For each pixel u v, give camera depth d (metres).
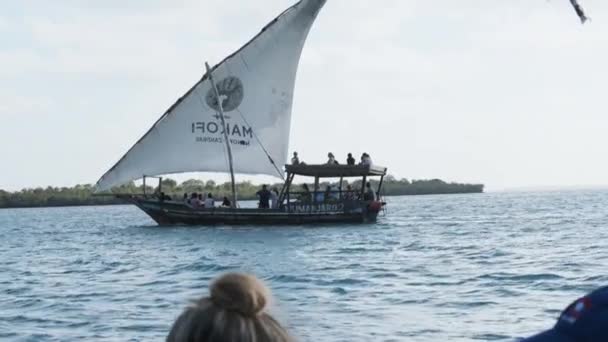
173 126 66.94
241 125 67.50
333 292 28.91
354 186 70.50
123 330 22.02
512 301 25.78
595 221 72.25
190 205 65.62
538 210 104.12
